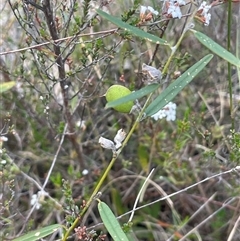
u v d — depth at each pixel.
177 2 0.24
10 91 0.37
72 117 0.34
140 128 0.36
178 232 0.35
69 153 0.39
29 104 0.37
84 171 0.36
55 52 0.30
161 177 0.36
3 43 0.38
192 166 0.36
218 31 0.36
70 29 0.34
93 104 0.39
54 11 0.29
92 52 0.30
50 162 0.39
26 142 0.39
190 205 0.38
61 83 0.31
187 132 0.34
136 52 0.37
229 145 0.33
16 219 0.36
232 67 0.37
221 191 0.37
